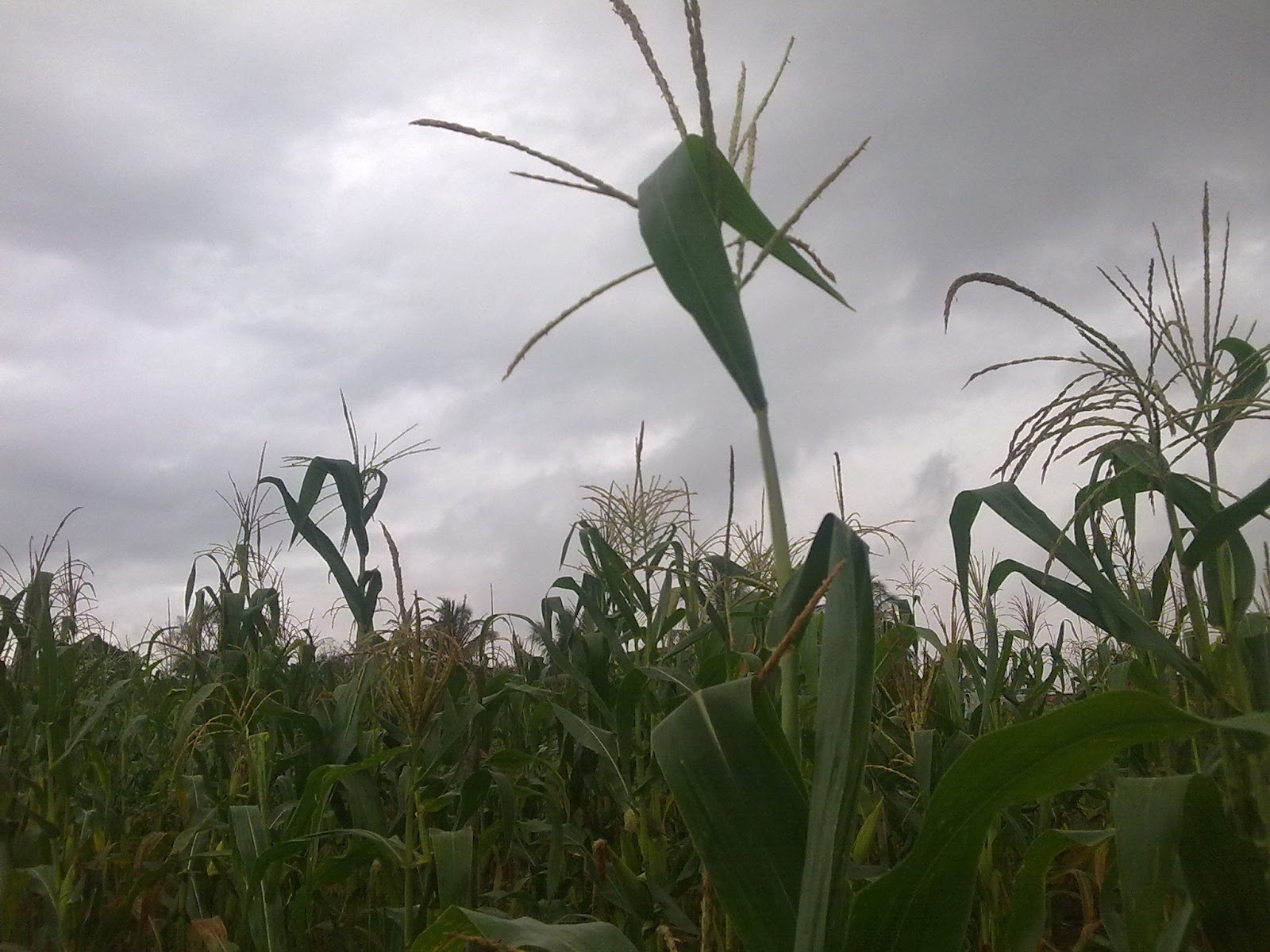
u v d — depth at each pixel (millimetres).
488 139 1909
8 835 3639
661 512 4848
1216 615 2402
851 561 1557
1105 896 2656
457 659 3221
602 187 1863
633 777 4062
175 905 4156
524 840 4414
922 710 3641
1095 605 2422
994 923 3162
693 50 1767
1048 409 2465
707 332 1604
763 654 2666
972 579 4027
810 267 2027
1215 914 1905
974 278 2215
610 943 1772
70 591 5859
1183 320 2516
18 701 4219
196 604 5711
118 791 4953
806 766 2330
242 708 3896
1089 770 1553
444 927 1905
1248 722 1417
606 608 5141
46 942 3465
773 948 1500
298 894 3266
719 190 1849
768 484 1769
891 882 1568
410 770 3182
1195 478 2416
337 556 4988
